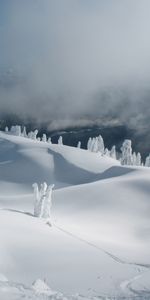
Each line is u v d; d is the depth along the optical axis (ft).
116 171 434.71
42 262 136.15
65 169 515.91
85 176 497.87
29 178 482.69
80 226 218.38
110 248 173.47
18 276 119.85
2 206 265.34
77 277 123.24
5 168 506.48
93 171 515.50
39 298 78.84
